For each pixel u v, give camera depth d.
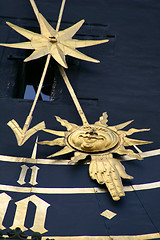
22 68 27.94
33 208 20.55
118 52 28.23
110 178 21.38
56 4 30.31
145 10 30.52
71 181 21.70
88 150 22.67
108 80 26.86
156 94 26.30
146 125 24.72
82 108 25.47
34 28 29.22
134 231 19.61
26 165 22.44
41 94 29.61
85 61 27.67
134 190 21.25
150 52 28.33
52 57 27.59
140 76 27.12
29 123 24.05
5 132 24.11
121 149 22.67
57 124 24.62
